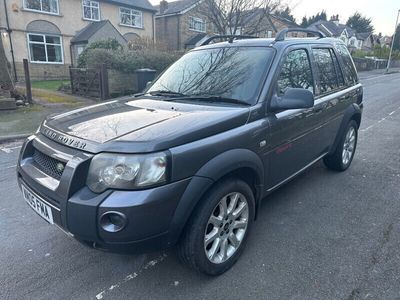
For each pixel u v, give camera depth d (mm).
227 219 2670
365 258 2896
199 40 29656
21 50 20797
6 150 6328
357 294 2463
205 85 3291
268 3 17531
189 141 2303
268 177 3127
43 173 2500
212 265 2584
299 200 4035
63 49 22859
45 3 21469
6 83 10859
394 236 3252
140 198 2070
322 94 3951
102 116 2719
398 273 2697
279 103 2947
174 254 2969
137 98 3389
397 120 9266
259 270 2744
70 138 2361
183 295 2467
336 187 4430
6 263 2844
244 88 3049
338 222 3523
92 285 2576
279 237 3230
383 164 5395
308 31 4508
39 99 12070
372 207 3867
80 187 2176
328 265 2803
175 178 2193
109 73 13086
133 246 2143
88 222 2107
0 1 19438
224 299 2428
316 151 4031
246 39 3773
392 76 29188
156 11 27859
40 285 2576
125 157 2109
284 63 3254
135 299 2432
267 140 2947
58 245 3117
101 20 24578
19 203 3994
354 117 4984
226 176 2596
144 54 14047
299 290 2510
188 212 2279
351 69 4984
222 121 2566
